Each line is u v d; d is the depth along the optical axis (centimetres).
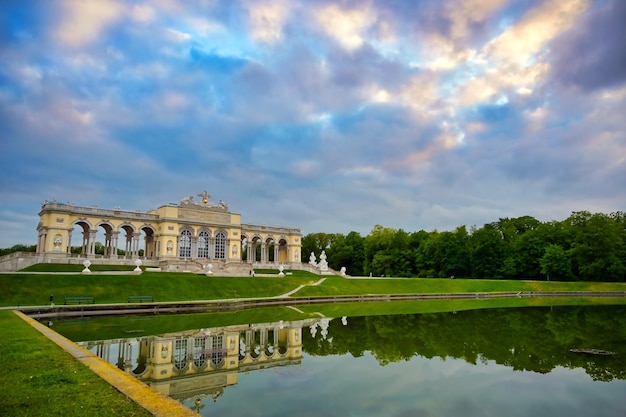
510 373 2022
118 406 1000
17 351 1698
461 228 11919
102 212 9088
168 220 9825
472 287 8744
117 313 4666
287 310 5228
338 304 6291
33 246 14338
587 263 10100
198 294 6222
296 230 12544
